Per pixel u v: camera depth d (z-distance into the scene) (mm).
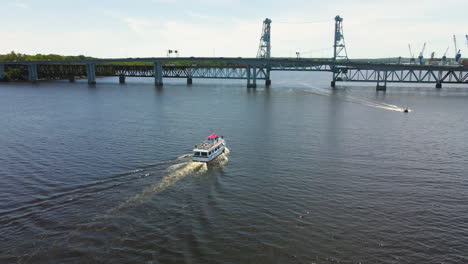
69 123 99812
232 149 71562
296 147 73625
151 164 60250
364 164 62312
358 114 123438
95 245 34906
